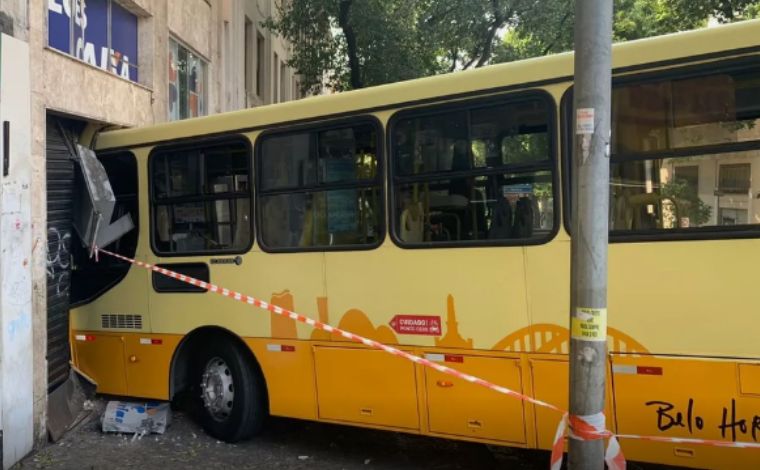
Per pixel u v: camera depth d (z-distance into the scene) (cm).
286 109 507
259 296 520
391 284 459
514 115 417
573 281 323
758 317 346
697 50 362
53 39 668
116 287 599
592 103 312
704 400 359
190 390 671
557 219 402
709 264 358
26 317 499
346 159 480
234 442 547
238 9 1625
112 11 819
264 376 520
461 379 433
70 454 518
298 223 504
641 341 374
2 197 471
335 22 1702
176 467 494
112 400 634
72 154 612
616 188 383
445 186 440
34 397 514
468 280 430
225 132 540
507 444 419
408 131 454
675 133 368
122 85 741
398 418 458
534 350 408
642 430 376
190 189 562
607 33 312
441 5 1552
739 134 353
